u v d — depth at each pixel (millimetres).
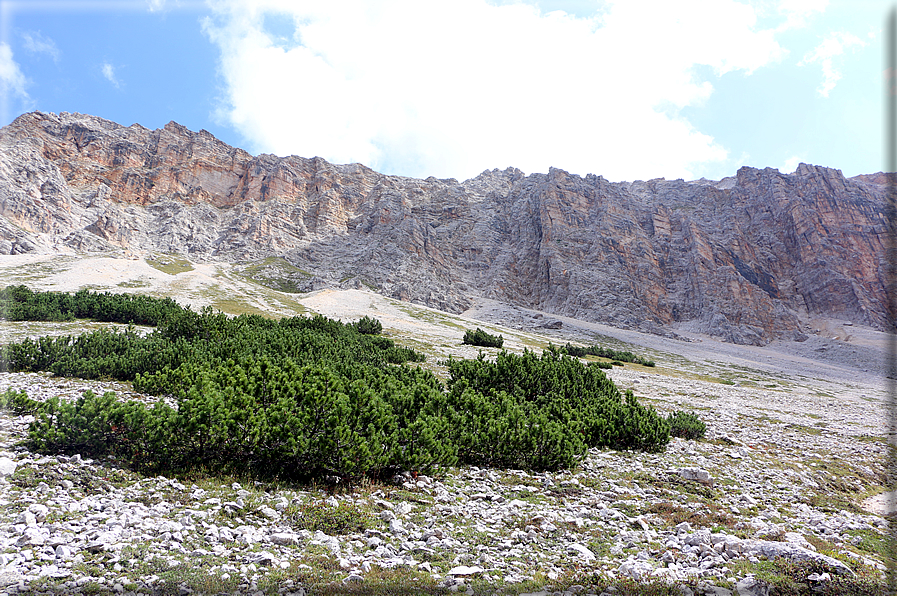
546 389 25359
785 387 81000
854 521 12766
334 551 7996
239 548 7738
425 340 73188
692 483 15336
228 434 11789
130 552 7164
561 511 11445
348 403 13734
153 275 124750
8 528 7445
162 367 22172
